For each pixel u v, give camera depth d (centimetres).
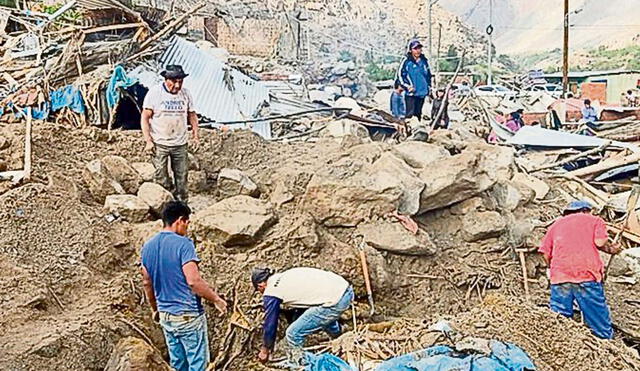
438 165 948
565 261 758
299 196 897
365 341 699
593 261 753
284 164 1022
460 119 2266
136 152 1019
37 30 1349
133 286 707
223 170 972
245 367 703
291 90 2422
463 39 9312
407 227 868
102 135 1025
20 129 961
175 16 1650
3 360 523
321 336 743
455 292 870
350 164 895
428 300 849
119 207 820
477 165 959
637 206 1116
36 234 722
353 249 834
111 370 557
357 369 652
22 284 633
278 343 734
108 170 905
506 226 953
